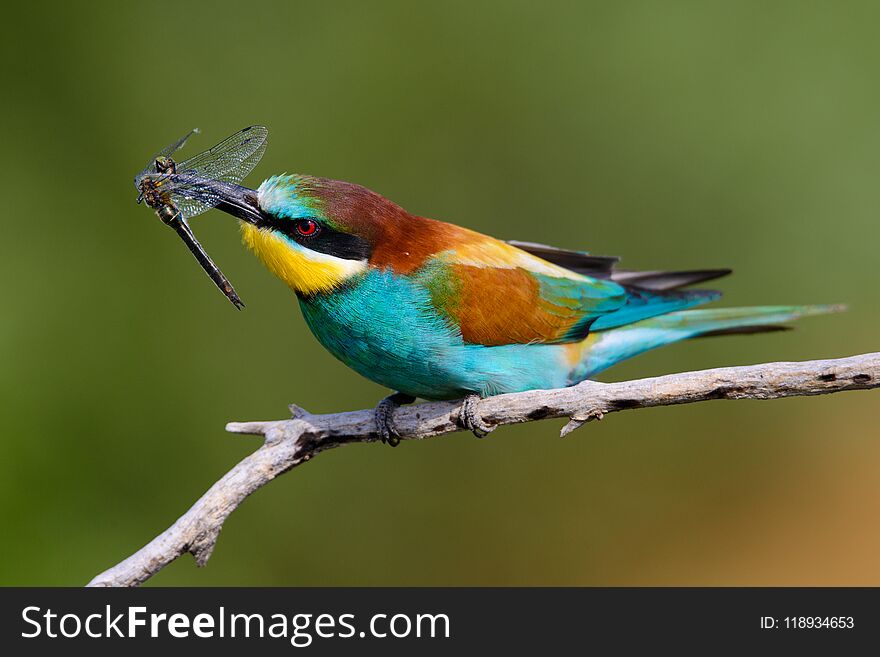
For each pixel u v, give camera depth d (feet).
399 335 24.93
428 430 24.29
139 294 37.83
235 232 38.47
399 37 41.91
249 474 22.47
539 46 42.06
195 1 41.16
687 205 41.37
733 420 41.11
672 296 29.04
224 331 38.17
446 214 41.55
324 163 41.09
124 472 36.42
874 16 40.70
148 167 25.14
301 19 41.75
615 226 41.50
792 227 40.91
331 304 24.75
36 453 35.29
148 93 40.19
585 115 41.78
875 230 40.45
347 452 38.32
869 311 40.37
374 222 24.68
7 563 33.81
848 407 41.09
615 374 40.55
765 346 40.68
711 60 41.22
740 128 41.14
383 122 41.55
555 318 26.86
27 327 36.52
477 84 41.88
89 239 38.11
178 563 35.40
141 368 37.22
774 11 41.16
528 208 41.70
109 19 40.29
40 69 39.40
